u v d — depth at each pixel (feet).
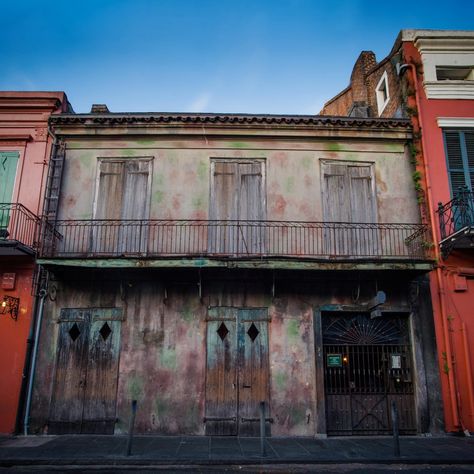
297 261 31.09
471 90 38.11
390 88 43.52
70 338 32.73
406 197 36.55
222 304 33.37
